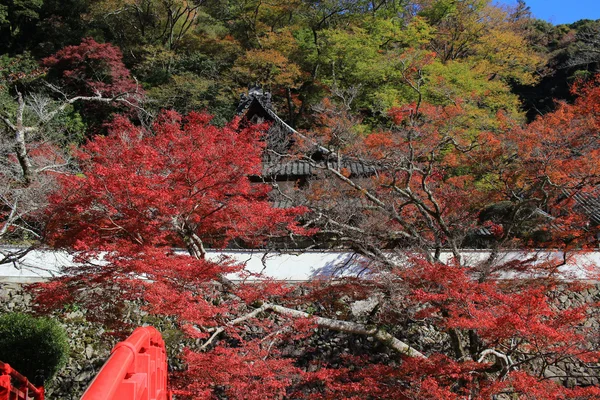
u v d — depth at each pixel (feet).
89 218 33.09
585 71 107.86
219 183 33.45
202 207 35.65
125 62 107.96
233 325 36.52
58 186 41.27
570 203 45.39
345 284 40.14
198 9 121.60
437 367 29.27
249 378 30.07
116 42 112.27
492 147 45.83
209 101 91.81
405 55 59.47
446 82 69.46
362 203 47.21
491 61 102.01
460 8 105.70
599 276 43.42
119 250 30.83
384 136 44.86
